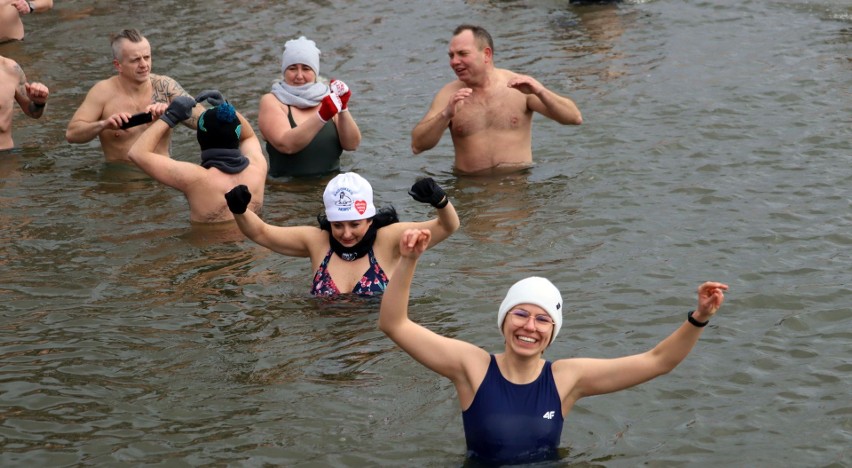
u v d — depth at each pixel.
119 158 13.52
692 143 13.59
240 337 8.88
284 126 13.08
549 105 12.61
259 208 11.78
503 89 13.03
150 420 7.61
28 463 7.07
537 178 12.74
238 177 11.55
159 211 11.94
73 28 19.94
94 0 21.92
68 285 9.96
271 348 8.68
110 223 11.56
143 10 21.23
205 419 7.61
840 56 16.91
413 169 13.38
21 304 9.55
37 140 14.43
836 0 19.83
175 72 17.48
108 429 7.49
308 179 13.14
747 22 18.97
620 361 6.70
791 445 7.21
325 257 9.62
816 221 11.12
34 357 8.56
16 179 12.95
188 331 9.01
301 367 8.35
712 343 8.66
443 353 6.69
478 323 9.02
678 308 9.28
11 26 18.95
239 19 20.56
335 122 13.26
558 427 6.70
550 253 10.56
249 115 15.41
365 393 7.94
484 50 12.86
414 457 7.06
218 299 9.62
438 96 13.17
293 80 13.32
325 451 7.17
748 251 10.45
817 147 13.27
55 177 13.05
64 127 14.95
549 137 14.09
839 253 10.34
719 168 12.74
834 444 7.20
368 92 16.47
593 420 7.53
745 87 15.62
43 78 17.11
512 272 10.10
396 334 6.64
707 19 19.25
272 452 7.18
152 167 11.27
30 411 7.74
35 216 11.75
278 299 9.58
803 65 16.55
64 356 8.57
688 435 7.34
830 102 14.88
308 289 9.77
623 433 7.36
